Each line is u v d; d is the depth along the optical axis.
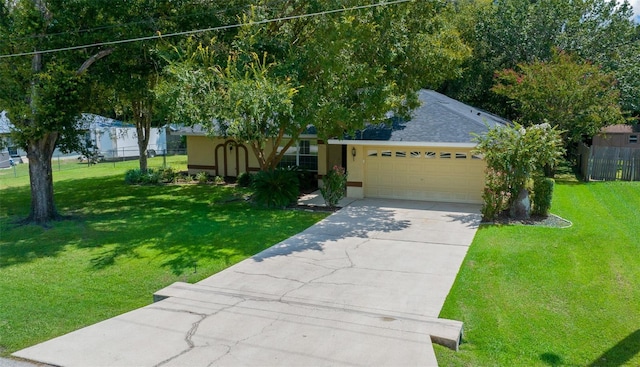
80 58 13.36
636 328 6.10
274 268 8.72
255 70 11.88
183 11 13.70
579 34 23.20
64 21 12.61
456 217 12.85
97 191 18.80
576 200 14.97
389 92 12.50
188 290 7.59
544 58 23.48
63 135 13.78
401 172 15.53
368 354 5.28
